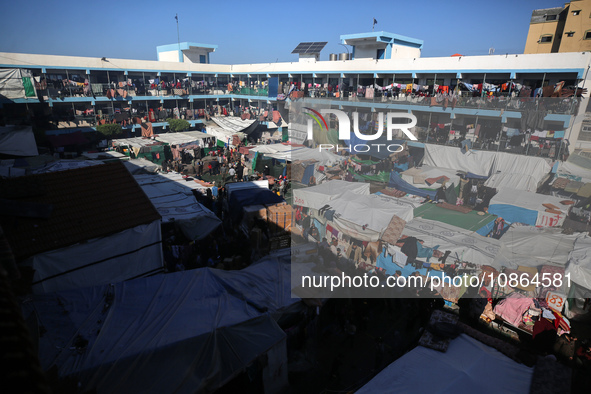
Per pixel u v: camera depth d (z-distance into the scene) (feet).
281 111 110.73
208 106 130.82
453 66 63.98
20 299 25.39
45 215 31.91
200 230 47.16
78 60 101.65
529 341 13.70
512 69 51.85
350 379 28.78
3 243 8.53
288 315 28.12
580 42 79.82
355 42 109.09
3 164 57.77
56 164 60.34
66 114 97.45
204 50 152.15
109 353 21.18
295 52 120.67
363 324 30.09
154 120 113.80
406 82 72.95
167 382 20.88
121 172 38.73
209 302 26.45
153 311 25.13
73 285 31.40
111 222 33.45
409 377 13.21
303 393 28.07
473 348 13.70
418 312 20.49
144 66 115.34
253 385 27.55
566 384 10.54
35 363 1.71
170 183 60.64
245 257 42.65
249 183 57.72
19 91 87.81
